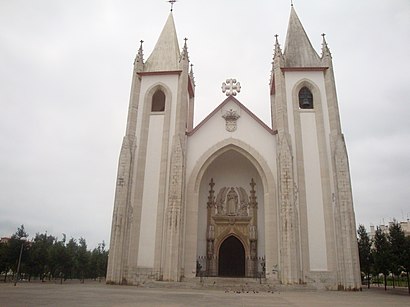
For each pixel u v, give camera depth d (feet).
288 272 93.97
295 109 113.70
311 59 122.72
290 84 117.60
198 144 114.93
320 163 107.65
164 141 112.16
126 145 110.83
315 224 101.76
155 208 105.91
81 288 78.33
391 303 52.47
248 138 114.42
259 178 124.98
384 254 101.65
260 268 113.39
